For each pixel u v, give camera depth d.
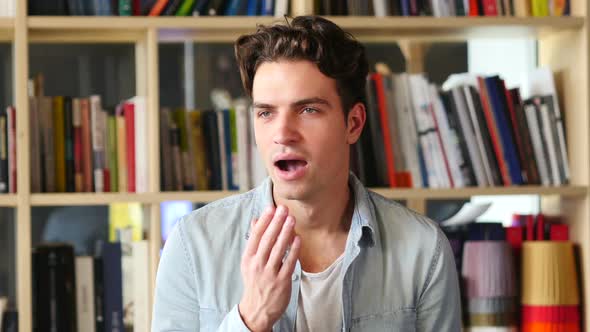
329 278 1.41
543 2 2.36
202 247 1.44
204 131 2.30
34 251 2.23
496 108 2.34
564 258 2.29
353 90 1.40
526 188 2.29
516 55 2.62
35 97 2.22
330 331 1.40
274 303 1.27
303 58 1.31
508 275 2.27
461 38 2.51
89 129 2.25
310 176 1.31
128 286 2.28
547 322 2.27
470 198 2.55
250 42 1.36
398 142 2.32
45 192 2.22
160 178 2.26
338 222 1.44
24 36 2.17
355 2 2.30
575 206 2.37
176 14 2.26
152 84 2.22
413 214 1.51
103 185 2.25
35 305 2.22
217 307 1.41
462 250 2.33
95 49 2.53
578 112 2.35
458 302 1.50
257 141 1.35
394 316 1.43
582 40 2.32
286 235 1.27
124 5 2.23
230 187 2.30
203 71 2.57
